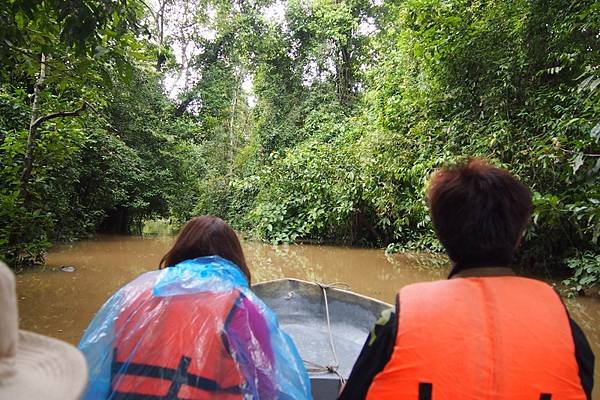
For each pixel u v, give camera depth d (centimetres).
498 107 700
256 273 732
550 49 635
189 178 1667
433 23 716
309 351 346
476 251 124
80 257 838
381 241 1044
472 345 111
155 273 187
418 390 111
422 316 115
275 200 1170
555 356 111
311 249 1002
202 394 152
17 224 648
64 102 716
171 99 1823
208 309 165
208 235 201
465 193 125
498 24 668
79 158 1036
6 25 366
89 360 164
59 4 336
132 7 413
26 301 519
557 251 680
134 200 1396
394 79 995
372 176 957
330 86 1711
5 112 710
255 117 1855
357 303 398
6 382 73
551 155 485
